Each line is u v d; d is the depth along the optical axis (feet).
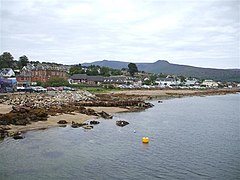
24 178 71.10
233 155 94.22
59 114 165.89
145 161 86.84
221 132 132.67
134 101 250.16
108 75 605.73
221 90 607.37
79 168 79.51
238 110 231.09
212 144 108.88
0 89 256.52
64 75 451.94
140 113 199.82
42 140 107.86
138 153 95.09
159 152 96.58
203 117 185.06
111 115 181.98
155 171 78.48
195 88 620.49
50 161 84.43
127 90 428.56
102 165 82.58
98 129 133.18
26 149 95.25
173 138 118.01
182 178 73.87
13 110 150.71
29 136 113.09
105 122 153.79
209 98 388.16
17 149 94.84
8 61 514.27
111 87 429.38
